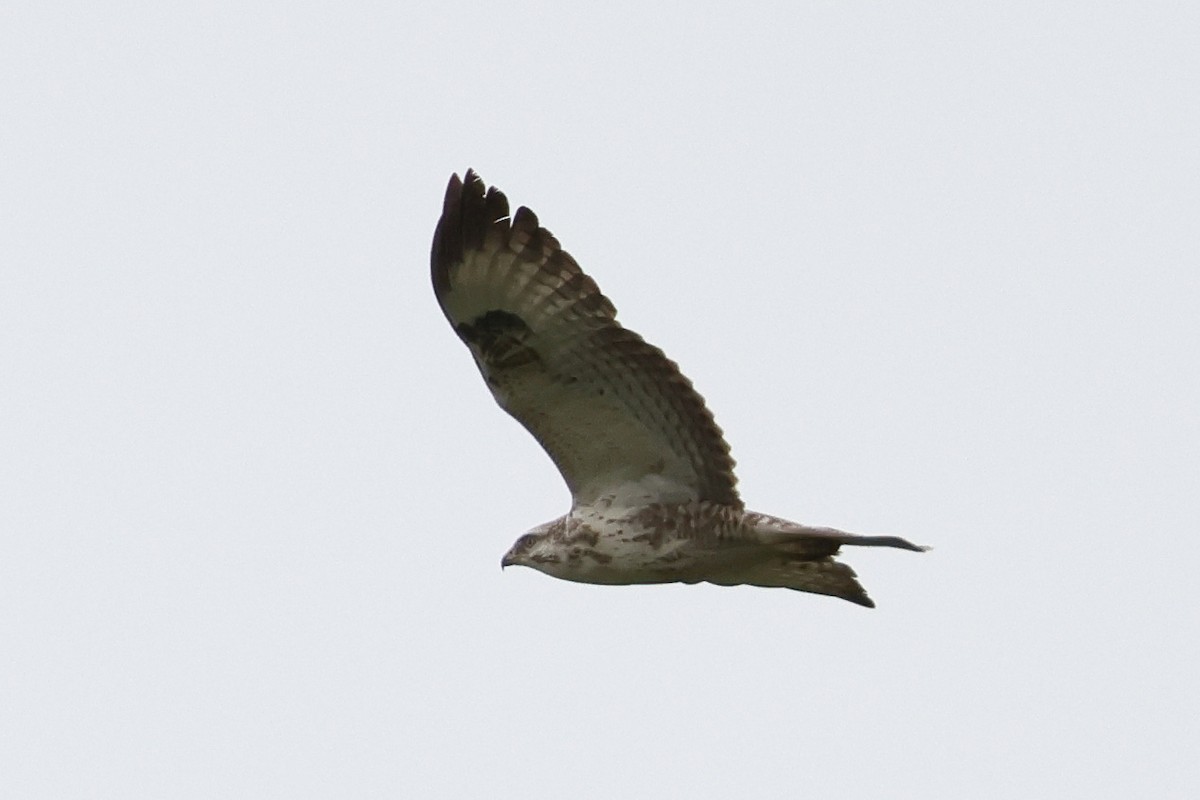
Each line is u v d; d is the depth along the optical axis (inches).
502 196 535.8
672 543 565.6
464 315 546.3
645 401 554.9
